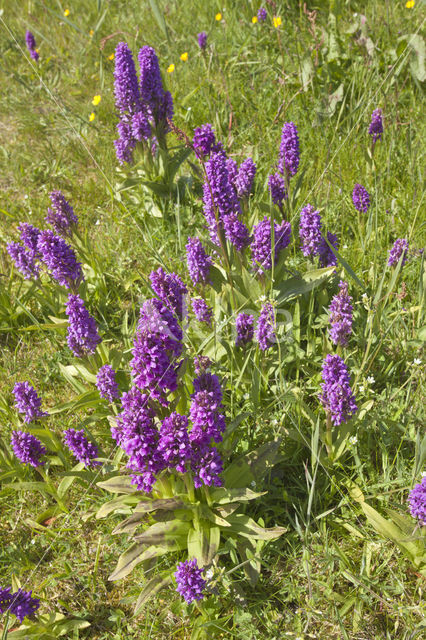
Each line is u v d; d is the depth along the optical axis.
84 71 1.54
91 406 0.78
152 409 0.60
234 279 0.83
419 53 1.21
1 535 0.72
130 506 0.67
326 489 0.69
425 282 0.82
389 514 0.62
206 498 0.65
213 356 0.78
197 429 0.58
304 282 0.80
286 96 1.24
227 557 0.66
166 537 0.63
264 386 0.75
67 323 0.86
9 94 1.51
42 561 0.69
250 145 1.17
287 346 0.78
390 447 0.72
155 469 0.58
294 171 0.91
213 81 1.29
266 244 0.77
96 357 0.80
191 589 0.57
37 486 0.70
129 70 1.03
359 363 0.79
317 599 0.61
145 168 1.08
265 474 0.69
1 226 1.11
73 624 0.63
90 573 0.67
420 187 0.98
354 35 1.31
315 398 0.77
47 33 1.73
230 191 0.79
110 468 0.70
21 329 0.89
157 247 1.01
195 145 0.88
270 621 0.61
